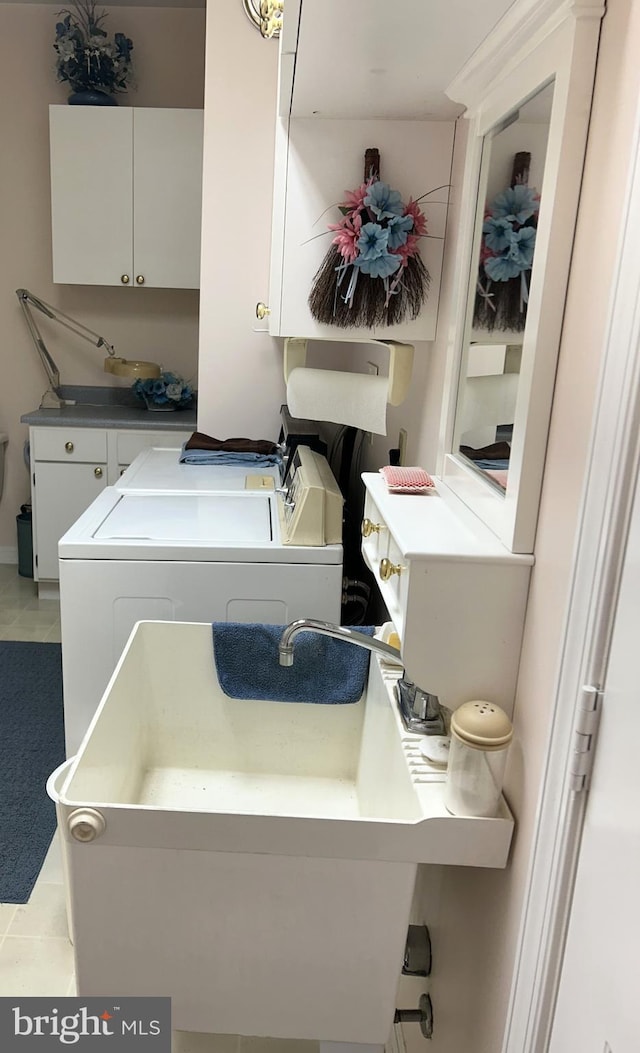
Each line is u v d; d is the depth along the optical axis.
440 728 1.22
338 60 1.25
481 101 1.20
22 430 4.18
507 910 1.02
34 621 3.58
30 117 3.81
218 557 1.88
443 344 1.61
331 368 2.87
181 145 3.51
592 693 0.78
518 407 0.97
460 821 1.00
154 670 1.58
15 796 2.31
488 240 1.16
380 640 1.45
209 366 2.84
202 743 1.61
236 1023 1.10
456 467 1.24
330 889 1.02
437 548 1.01
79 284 3.78
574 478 0.86
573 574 0.82
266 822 0.99
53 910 1.90
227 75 2.60
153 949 1.05
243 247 2.74
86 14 3.70
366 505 1.47
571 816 0.82
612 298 0.74
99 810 0.99
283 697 1.58
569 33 0.84
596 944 0.76
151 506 2.20
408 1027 1.58
